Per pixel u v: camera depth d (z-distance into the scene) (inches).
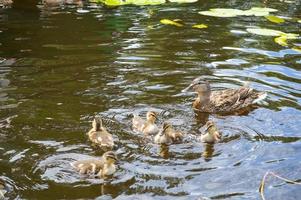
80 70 518.9
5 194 324.8
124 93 471.8
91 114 431.5
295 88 490.0
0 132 399.5
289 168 355.9
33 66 527.2
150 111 420.2
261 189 331.3
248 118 438.6
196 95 478.9
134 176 345.7
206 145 387.2
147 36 622.5
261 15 717.9
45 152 373.7
